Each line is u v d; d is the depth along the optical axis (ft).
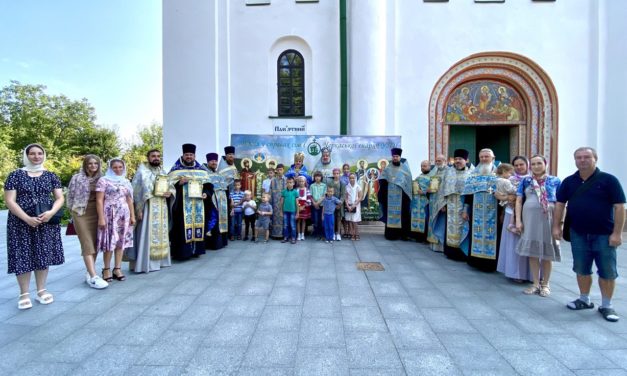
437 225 21.31
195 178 19.42
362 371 8.74
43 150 13.39
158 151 18.10
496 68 32.63
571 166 31.99
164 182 17.78
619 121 31.09
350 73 31.94
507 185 15.79
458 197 19.48
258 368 8.86
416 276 16.74
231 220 25.13
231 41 32.99
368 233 27.94
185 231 18.95
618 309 12.98
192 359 9.31
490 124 33.27
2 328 11.20
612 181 12.04
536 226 14.12
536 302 13.58
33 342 10.28
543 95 32.19
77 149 119.65
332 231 24.34
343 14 32.04
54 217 13.37
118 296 14.07
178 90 32.27
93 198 15.38
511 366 9.03
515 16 31.89
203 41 32.01
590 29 31.81
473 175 18.20
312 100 33.06
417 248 22.70
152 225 17.48
